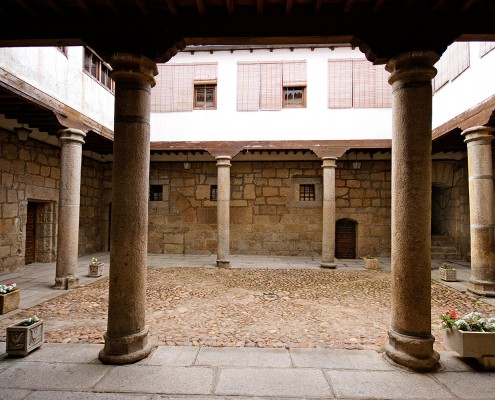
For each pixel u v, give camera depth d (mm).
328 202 8711
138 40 2875
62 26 2832
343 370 2787
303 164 10828
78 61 6477
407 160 2869
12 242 7297
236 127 9086
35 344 3127
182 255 10812
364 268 8609
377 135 8812
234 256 10562
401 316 2887
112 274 2922
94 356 3010
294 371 2770
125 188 2920
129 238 2916
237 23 2811
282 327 4023
